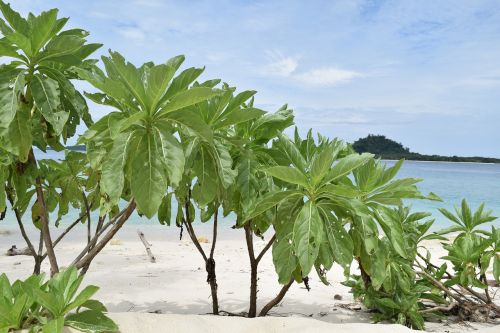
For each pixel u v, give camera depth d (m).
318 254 3.04
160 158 2.51
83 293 2.36
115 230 3.08
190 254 7.55
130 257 7.02
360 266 3.66
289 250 3.10
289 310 4.32
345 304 4.59
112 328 2.42
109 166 2.48
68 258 6.78
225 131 3.54
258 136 3.74
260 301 4.61
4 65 2.94
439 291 4.51
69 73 3.32
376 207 3.33
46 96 2.86
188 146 3.01
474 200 24.00
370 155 2.89
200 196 3.05
